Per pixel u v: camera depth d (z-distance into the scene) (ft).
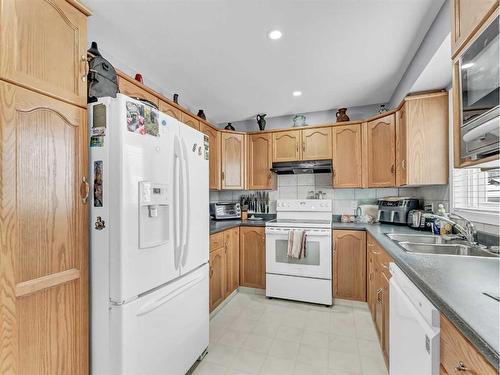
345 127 10.26
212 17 5.33
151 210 4.50
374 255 7.37
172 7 5.04
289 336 7.24
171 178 4.99
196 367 5.92
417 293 3.51
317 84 8.60
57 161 3.69
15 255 3.16
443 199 7.51
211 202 12.42
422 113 7.24
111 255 3.96
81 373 3.93
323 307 9.16
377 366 5.95
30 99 3.37
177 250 5.09
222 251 9.23
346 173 10.21
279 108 10.94
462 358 2.39
